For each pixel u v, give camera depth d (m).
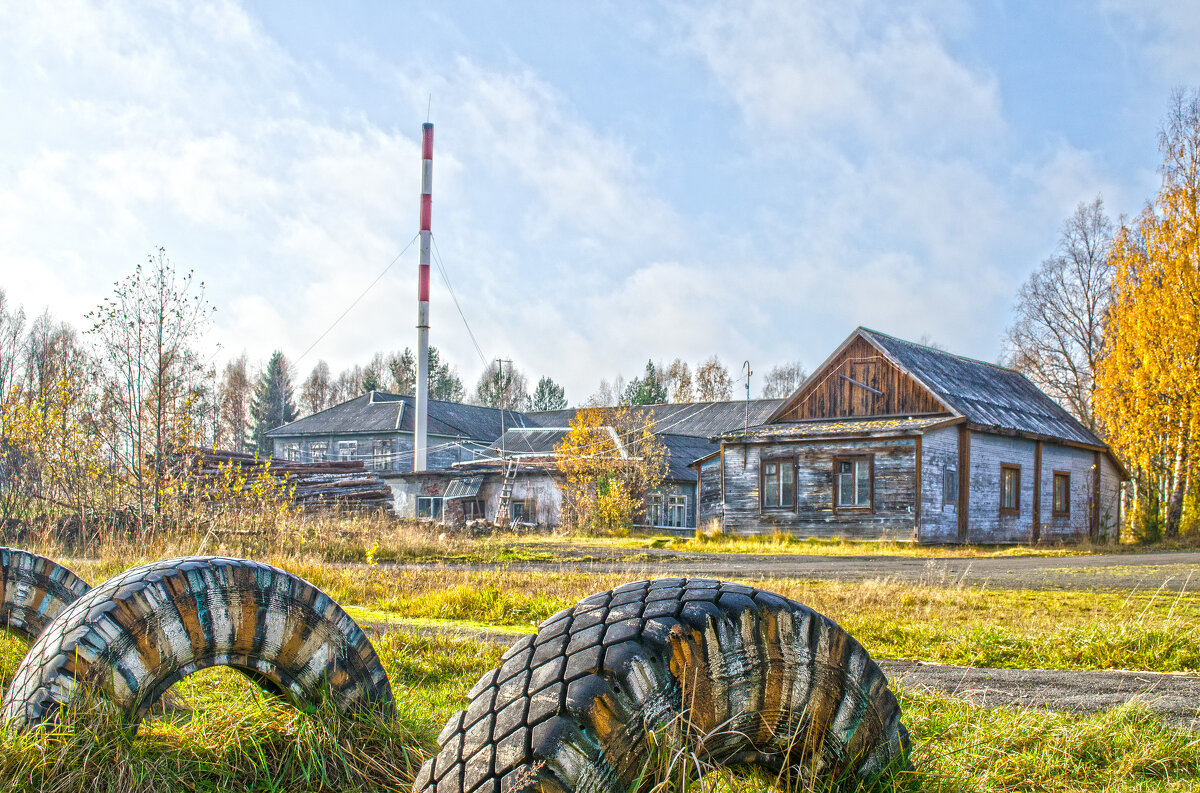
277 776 3.04
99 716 2.86
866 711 2.70
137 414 17.36
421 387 39.09
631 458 33.50
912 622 8.42
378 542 18.08
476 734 2.06
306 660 3.36
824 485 26.38
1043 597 10.73
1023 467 28.58
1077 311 45.53
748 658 2.34
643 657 2.09
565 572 13.62
